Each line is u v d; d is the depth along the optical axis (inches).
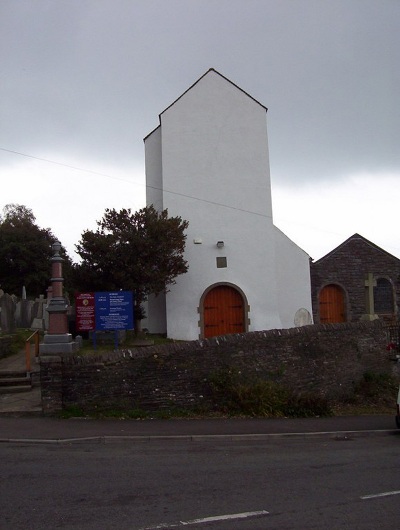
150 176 1018.7
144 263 870.4
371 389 723.4
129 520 249.0
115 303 702.5
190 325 953.5
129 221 876.6
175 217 925.8
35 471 338.3
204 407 566.9
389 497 289.1
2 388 596.4
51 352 631.8
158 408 552.7
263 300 970.1
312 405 605.0
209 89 1002.7
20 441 427.2
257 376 619.2
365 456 399.5
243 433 474.0
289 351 652.7
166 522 246.5
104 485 307.7
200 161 988.6
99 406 531.5
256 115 1002.7
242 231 980.6
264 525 242.8
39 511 261.0
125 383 543.8
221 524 244.2
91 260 866.8
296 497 288.0
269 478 328.5
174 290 957.8
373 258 1096.2
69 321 896.9
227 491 298.7
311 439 477.4
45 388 522.3
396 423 528.4
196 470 346.9
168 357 564.1
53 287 656.4
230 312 969.5
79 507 267.6
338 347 709.3
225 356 598.5
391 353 775.7
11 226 1962.4
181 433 465.7
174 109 996.6
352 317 1076.5
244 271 973.2
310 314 1015.0
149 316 983.6
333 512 262.7
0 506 268.5
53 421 502.0
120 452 402.3
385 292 1095.0
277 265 1017.5
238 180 988.6
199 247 972.6
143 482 315.6
